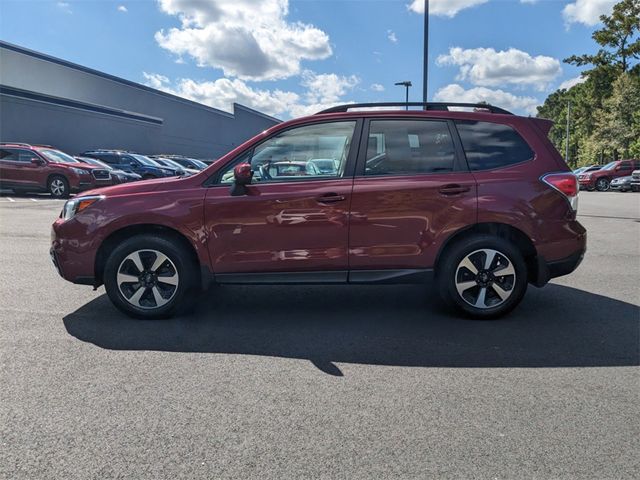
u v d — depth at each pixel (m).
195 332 4.38
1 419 2.87
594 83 52.41
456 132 4.65
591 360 3.79
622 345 4.11
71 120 31.25
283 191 4.46
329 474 2.39
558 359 3.81
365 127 4.62
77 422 2.85
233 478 2.36
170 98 49.75
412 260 4.54
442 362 3.75
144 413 2.95
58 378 3.41
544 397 3.19
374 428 2.80
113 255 4.54
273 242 4.48
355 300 5.45
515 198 4.50
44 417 2.89
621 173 32.12
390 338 4.27
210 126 57.06
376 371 3.59
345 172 4.55
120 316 4.77
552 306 5.22
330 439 2.69
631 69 49.88
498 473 2.41
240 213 4.45
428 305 5.25
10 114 26.58
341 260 4.52
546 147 4.69
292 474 2.39
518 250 4.59
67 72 39.38
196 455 2.54
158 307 4.62
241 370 3.58
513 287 4.62
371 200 4.46
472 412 2.99
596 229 11.46
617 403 3.12
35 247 8.22
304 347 4.05
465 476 2.38
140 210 4.48
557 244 4.59
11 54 35.19
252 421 2.88
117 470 2.41
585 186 32.53
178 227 4.47
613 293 5.77
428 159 4.61
